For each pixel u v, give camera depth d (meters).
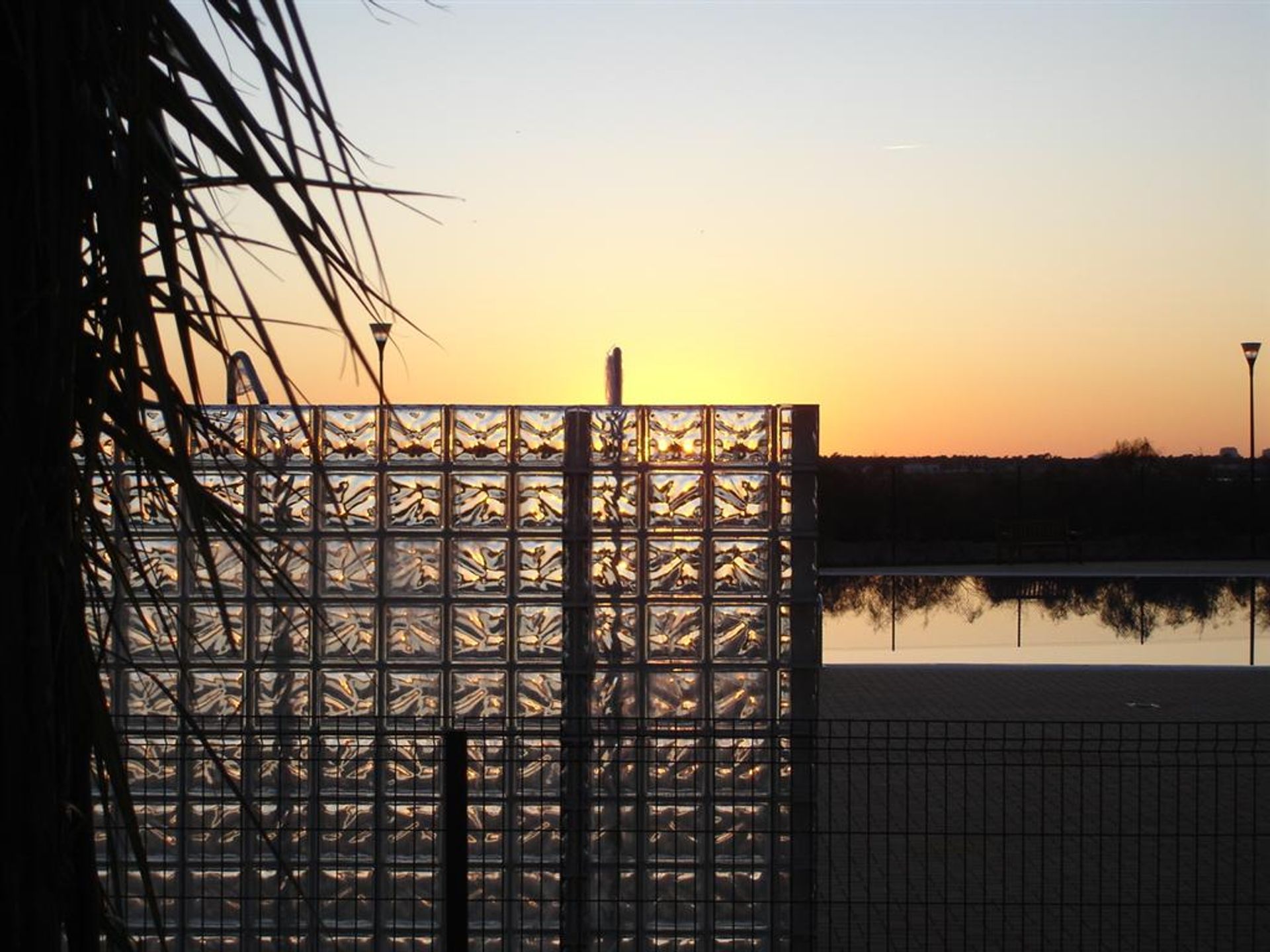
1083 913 7.29
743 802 5.60
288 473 5.62
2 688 1.78
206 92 1.68
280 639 5.62
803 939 5.56
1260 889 7.73
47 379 1.71
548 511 5.71
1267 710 13.48
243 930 5.57
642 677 5.70
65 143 1.74
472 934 5.62
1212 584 26.98
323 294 1.52
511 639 5.70
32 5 1.62
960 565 32.25
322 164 1.56
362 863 5.59
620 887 5.61
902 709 13.52
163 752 5.53
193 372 1.75
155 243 1.81
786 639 5.68
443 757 5.35
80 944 1.95
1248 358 30.33
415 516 5.70
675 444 5.69
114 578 1.93
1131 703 13.92
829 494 34.47
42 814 1.83
